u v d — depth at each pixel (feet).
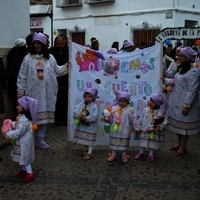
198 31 29.19
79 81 17.48
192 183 13.47
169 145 18.62
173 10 47.85
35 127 13.69
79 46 17.34
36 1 66.64
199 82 16.25
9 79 20.39
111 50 22.82
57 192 12.57
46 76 17.60
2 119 21.06
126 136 15.58
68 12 62.75
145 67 17.10
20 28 22.70
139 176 14.12
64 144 18.43
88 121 15.84
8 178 13.88
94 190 12.71
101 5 56.95
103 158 16.37
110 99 17.48
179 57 16.40
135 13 52.47
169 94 17.21
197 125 16.47
